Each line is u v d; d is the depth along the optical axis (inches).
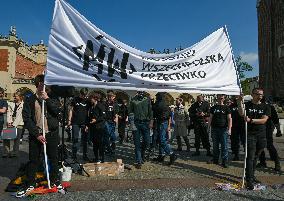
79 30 229.5
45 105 211.3
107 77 233.0
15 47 1733.5
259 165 304.8
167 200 190.7
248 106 238.5
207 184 230.8
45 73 215.9
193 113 386.6
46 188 206.4
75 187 217.2
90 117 317.4
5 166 292.2
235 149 345.7
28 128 202.4
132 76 237.0
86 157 331.9
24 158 340.2
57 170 214.1
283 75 1247.5
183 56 248.7
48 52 221.3
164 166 301.7
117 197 194.7
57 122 215.5
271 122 290.8
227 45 257.0
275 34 1314.0
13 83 1707.7
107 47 235.0
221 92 247.0
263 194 205.6
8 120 355.6
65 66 224.1
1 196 195.5
